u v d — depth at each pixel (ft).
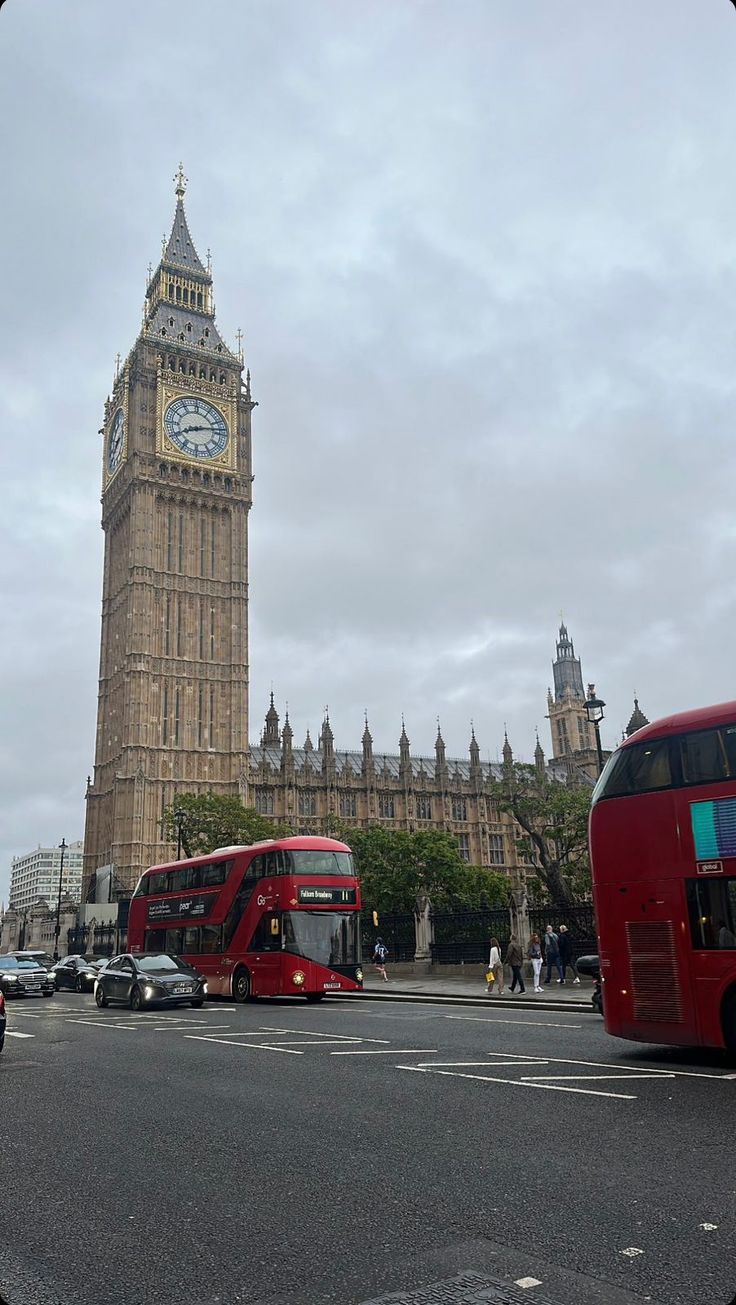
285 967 100.32
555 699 568.82
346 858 107.24
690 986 47.67
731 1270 18.61
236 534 354.74
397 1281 18.54
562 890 159.63
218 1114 35.94
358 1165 27.55
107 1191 25.73
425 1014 81.30
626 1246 20.10
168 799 313.94
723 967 46.57
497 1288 17.95
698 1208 22.59
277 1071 46.75
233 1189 25.48
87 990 147.02
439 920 142.00
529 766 171.01
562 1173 26.04
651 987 49.42
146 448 345.10
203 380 360.48
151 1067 49.93
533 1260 19.42
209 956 113.60
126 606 334.85
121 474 356.18
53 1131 33.99
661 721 52.49
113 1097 40.81
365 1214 22.89
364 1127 32.76
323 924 103.19
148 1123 34.73
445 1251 20.11
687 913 48.44
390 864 257.75
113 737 338.34
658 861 50.21
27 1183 26.78
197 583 342.64
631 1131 31.12
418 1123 33.17
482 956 133.28
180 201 402.11
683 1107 35.17
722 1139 29.76
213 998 115.55
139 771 309.42
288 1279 18.89
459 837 396.78
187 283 381.81
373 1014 82.74
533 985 110.42
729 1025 46.26
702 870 48.11
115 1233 22.13
